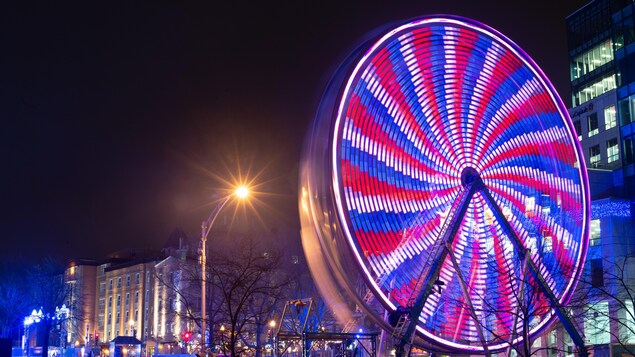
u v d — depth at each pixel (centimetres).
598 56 8825
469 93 3788
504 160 3856
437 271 3309
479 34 3841
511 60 3944
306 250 4094
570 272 4000
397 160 3484
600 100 8675
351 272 3347
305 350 3938
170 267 12175
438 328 3450
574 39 9281
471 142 3750
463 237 3638
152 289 13438
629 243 7038
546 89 4125
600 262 6994
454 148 3688
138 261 14412
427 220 3528
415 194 3503
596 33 8888
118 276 15112
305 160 3472
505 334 3638
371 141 3388
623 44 8244
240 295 6284
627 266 6700
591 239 7156
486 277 3647
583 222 4141
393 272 3334
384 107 3462
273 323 5925
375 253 3284
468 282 3600
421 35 3628
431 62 3659
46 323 10462
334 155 3244
